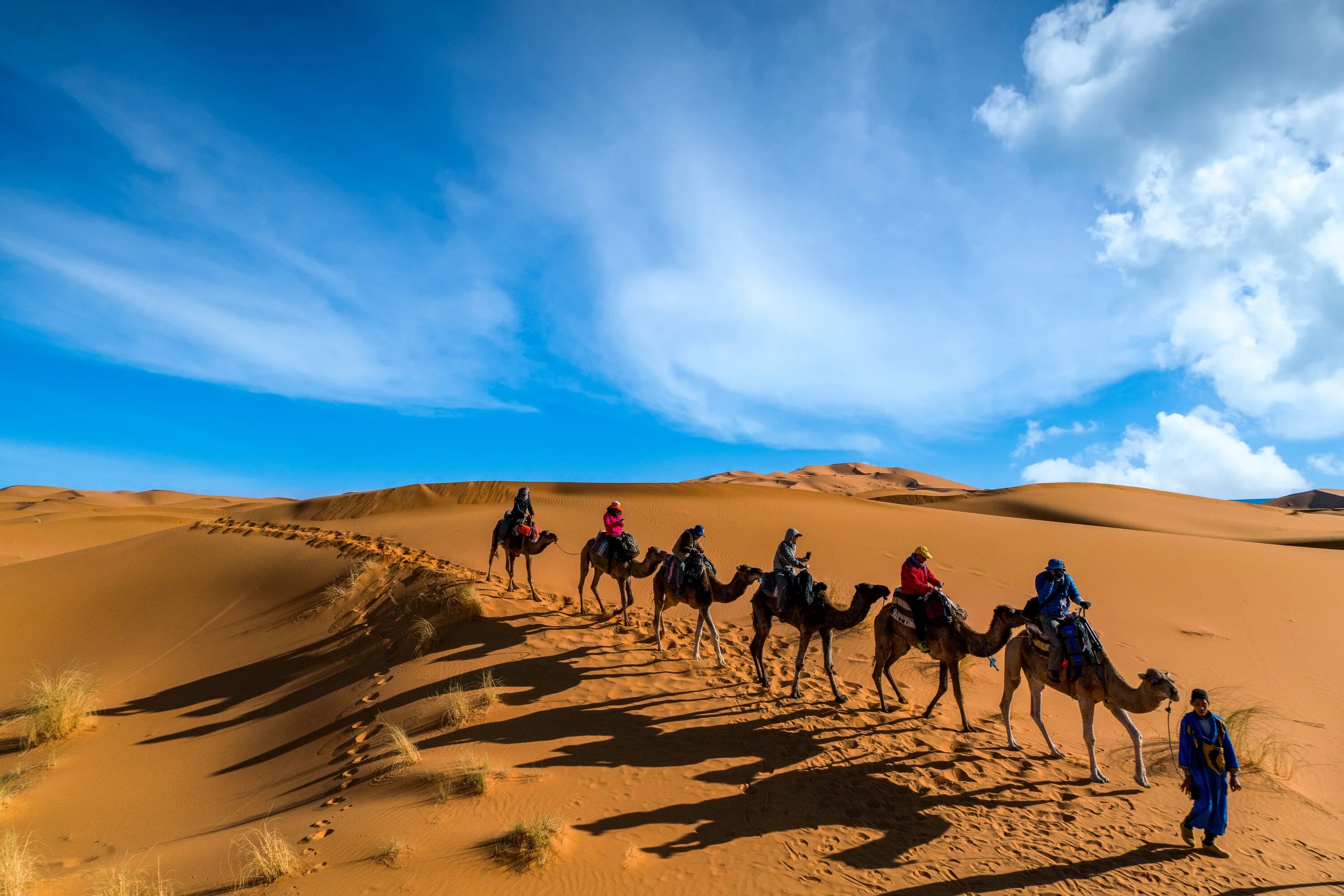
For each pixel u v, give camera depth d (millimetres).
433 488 44031
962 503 74250
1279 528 52688
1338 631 15391
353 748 10344
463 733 9945
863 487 164000
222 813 9273
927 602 10328
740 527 27391
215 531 29062
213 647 17781
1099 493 71375
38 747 12516
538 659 12758
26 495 129625
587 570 16328
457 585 16484
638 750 9227
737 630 16016
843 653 14219
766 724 10180
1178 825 7602
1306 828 7805
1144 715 11328
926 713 10727
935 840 7113
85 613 21359
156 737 12734
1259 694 12141
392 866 6371
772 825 7344
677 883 6199
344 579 19797
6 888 6797
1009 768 8969
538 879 6168
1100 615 16250
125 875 6738
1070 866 6680
